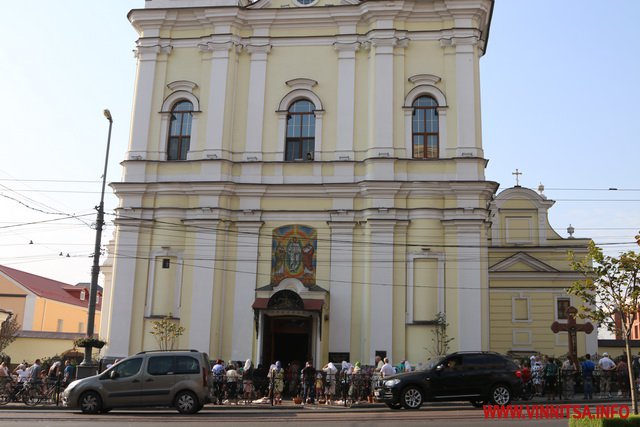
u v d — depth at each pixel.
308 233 30.00
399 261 29.03
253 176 30.84
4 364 27.88
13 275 52.28
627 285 16.33
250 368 25.95
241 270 29.97
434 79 30.59
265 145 31.28
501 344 39.06
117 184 30.83
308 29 32.19
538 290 39.44
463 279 28.61
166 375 20.17
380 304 28.64
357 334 28.89
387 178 29.67
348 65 31.42
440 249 28.98
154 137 31.77
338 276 29.39
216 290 29.64
